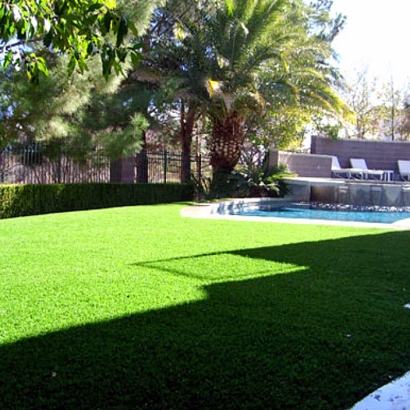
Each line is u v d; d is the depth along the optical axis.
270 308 3.11
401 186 14.07
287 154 16.75
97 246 5.21
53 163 10.77
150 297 3.29
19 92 7.97
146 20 9.87
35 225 6.85
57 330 2.63
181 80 13.23
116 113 12.56
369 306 3.21
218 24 13.45
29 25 1.94
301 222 7.91
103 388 1.99
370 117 27.20
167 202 13.32
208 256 4.77
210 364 2.23
